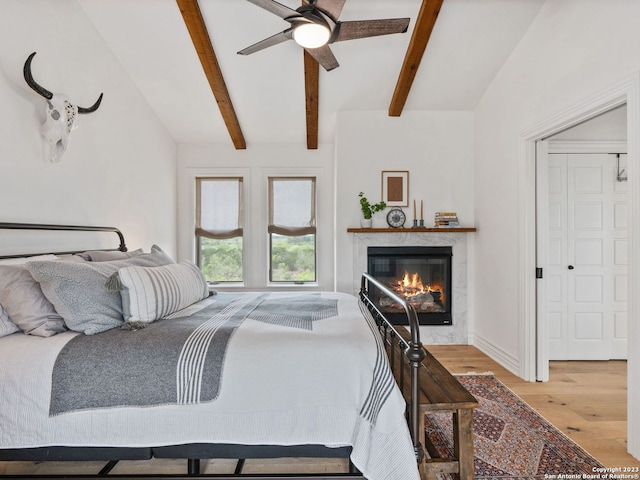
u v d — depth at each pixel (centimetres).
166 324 162
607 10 204
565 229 334
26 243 208
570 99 235
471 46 301
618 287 333
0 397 127
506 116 316
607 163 332
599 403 242
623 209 332
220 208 461
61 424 127
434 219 388
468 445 148
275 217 462
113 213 302
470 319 384
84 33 262
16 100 201
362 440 128
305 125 419
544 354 281
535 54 273
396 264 390
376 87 354
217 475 140
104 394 128
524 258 285
